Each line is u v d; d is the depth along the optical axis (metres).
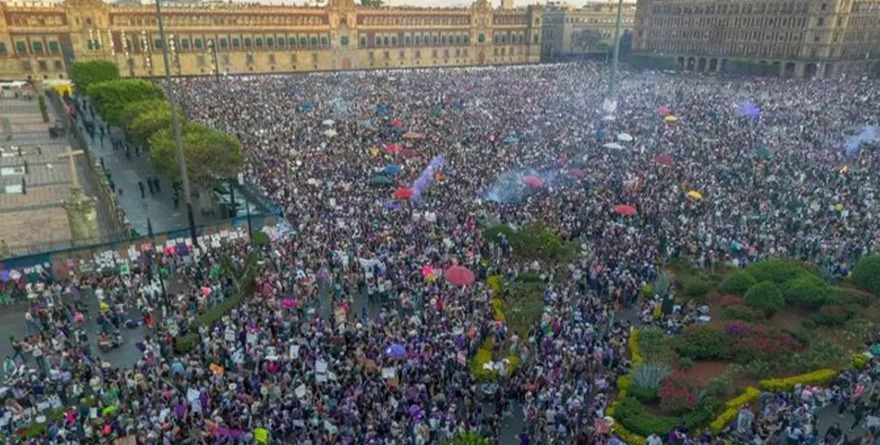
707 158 61.41
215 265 38.38
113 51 134.12
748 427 25.28
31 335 31.70
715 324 34.12
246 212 47.50
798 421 24.88
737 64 166.12
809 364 29.92
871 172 56.25
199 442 23.02
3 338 32.72
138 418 24.19
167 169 49.47
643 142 68.12
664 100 99.31
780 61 157.62
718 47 172.50
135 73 138.00
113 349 31.42
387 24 167.12
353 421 23.80
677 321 34.03
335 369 27.45
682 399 26.67
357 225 43.91
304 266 38.59
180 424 23.62
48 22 127.25
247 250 40.78
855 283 36.97
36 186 59.38
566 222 44.91
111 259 41.03
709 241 42.50
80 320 33.16
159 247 42.62
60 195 56.78
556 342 29.78
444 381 27.53
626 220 46.16
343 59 163.12
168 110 63.47
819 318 34.25
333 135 68.88
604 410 26.53
